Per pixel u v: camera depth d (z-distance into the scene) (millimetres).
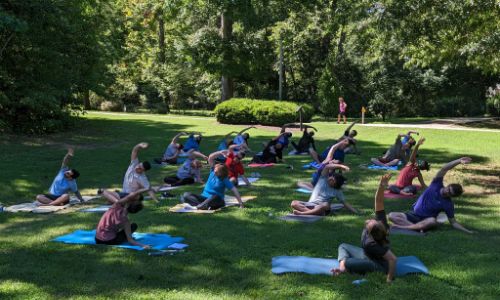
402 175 11711
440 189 8867
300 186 12359
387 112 39219
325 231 8617
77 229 8820
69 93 26172
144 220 9336
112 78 41438
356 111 38531
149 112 42656
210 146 20734
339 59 38625
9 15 19719
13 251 7680
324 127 27094
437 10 13898
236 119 29562
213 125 29266
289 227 8875
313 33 37000
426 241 8102
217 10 30875
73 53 27203
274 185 12766
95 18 30938
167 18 35625
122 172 14734
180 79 44125
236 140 17797
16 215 9922
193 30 35469
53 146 20406
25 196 11773
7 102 22469
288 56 38188
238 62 33625
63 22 24703
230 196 11469
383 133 24406
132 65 46719
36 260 7266
